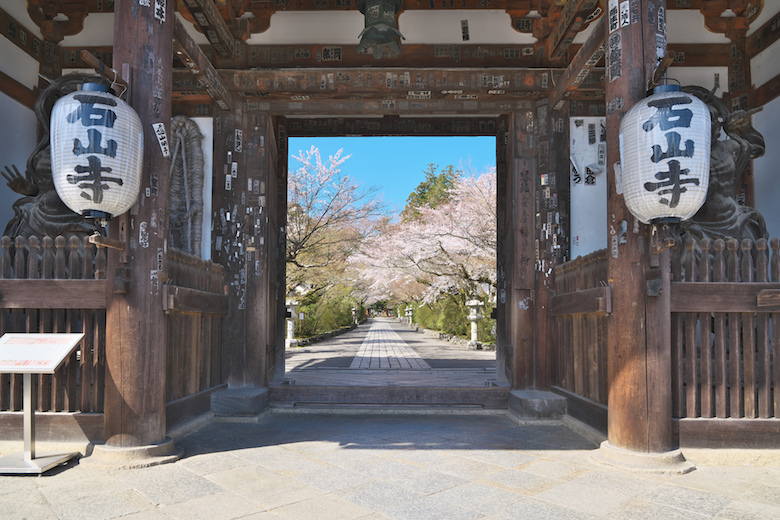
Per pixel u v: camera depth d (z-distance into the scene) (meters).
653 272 4.11
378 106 6.60
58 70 6.70
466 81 6.27
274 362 7.39
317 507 3.19
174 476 3.79
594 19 6.60
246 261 6.48
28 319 4.44
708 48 6.71
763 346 4.35
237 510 3.13
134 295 4.16
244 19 6.51
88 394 4.41
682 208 3.83
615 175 4.40
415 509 3.17
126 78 4.25
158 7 4.39
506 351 6.99
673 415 4.34
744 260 4.38
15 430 4.40
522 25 6.67
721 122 5.61
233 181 6.49
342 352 15.54
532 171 6.55
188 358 5.33
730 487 3.63
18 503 3.23
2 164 6.07
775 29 6.24
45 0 6.62
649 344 4.15
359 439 4.98
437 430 5.40
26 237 5.37
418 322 36.84
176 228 6.46
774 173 6.36
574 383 5.66
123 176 3.82
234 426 5.54
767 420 4.29
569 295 5.67
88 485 3.58
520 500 3.33
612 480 3.76
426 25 6.70
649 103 3.90
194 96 6.65
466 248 16.34
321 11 6.67
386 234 19.70
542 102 6.54
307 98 6.55
